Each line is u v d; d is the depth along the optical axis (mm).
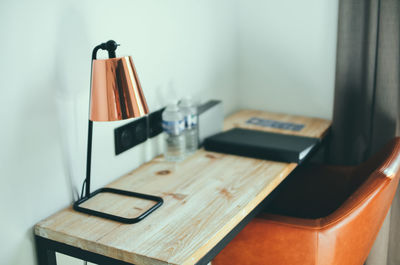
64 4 1255
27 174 1217
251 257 1489
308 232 1368
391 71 1963
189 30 1914
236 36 2402
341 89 2084
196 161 1692
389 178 1388
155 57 1693
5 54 1107
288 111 2404
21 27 1138
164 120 1645
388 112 2008
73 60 1316
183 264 1033
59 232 1199
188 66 1944
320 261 1392
